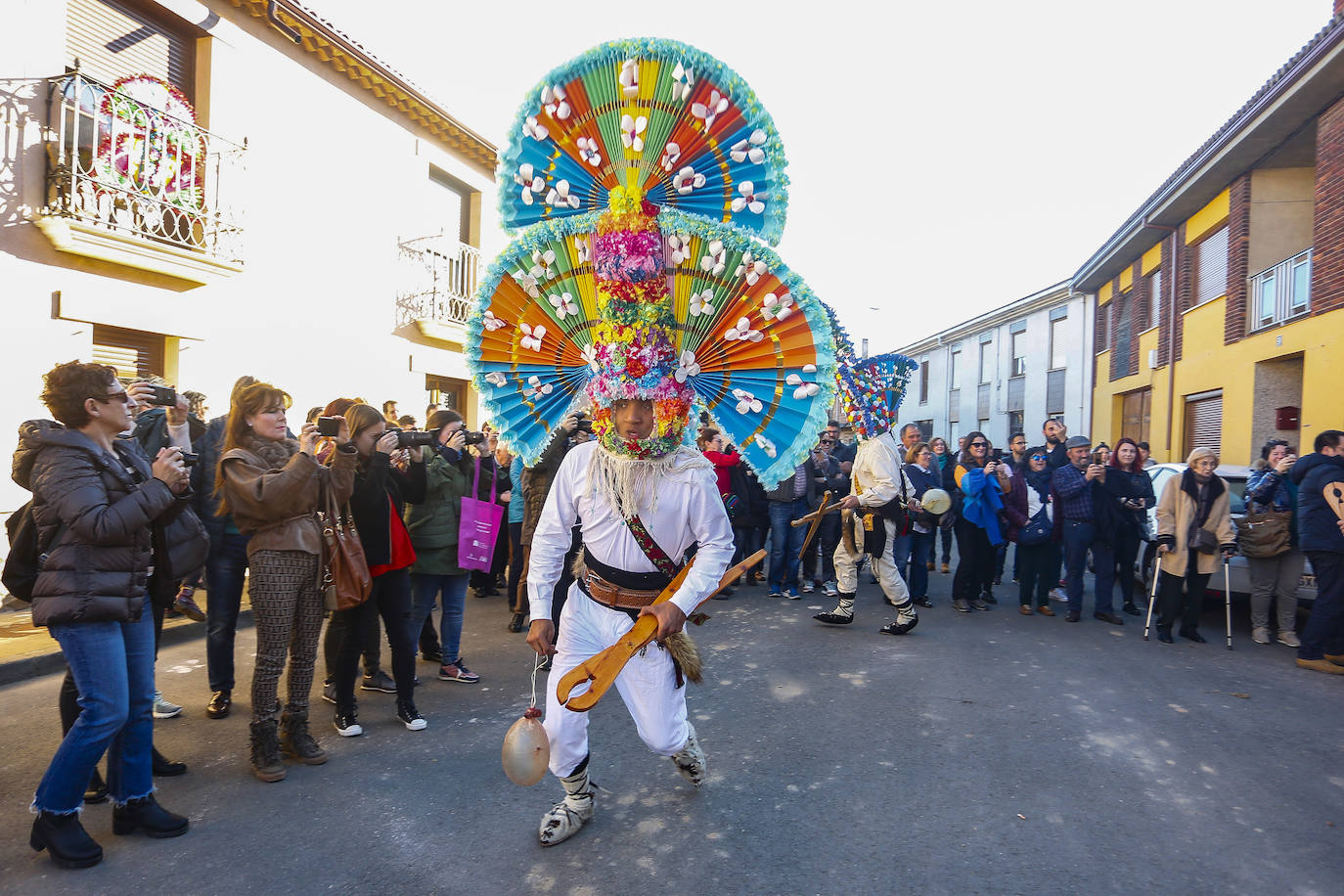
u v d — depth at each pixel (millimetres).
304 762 3730
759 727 4316
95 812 3256
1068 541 7133
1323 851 3031
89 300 7184
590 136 2770
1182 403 14742
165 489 2910
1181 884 2785
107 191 7133
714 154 2742
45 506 2723
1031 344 22984
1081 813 3320
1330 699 4906
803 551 7418
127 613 2795
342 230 10328
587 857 2924
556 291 2902
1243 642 6477
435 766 3740
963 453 9875
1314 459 5703
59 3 6879
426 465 4793
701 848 2994
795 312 2709
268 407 3613
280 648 3572
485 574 7969
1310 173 11906
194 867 2832
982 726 4352
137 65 7828
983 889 2734
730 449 8852
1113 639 6500
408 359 11781
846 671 5418
